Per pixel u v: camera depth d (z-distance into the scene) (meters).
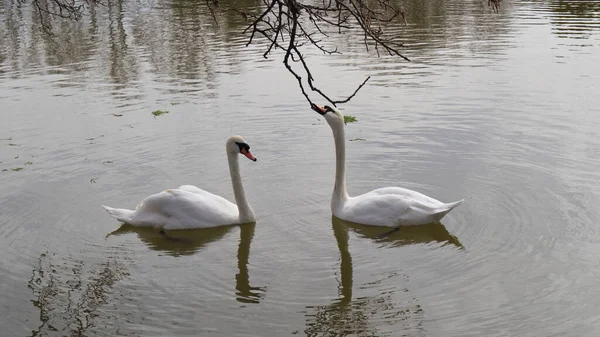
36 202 11.52
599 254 9.31
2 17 30.98
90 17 30.75
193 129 15.16
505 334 7.70
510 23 26.72
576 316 7.98
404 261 9.52
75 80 19.92
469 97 16.86
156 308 8.46
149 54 23.16
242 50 23.25
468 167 12.57
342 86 18.38
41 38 26.41
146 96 17.95
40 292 8.85
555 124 14.64
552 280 8.76
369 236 10.38
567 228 10.07
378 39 6.65
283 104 16.86
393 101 16.80
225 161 13.34
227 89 18.39
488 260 9.36
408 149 13.62
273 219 11.06
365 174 12.55
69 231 10.58
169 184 12.30
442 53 22.00
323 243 10.20
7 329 8.05
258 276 9.26
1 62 22.61
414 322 8.01
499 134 14.21
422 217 10.44
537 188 11.46
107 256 9.88
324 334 7.84
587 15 27.84
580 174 11.95
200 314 8.32
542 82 18.00
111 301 8.65
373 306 8.41
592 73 18.70
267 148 13.98
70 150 13.98
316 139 14.41
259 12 29.83
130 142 14.40
